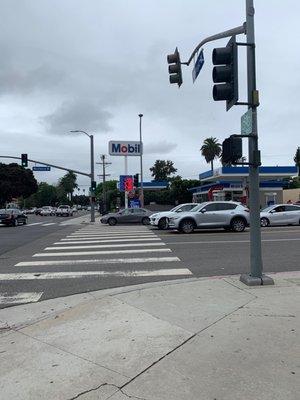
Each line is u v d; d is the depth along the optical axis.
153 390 4.36
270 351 5.21
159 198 75.12
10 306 8.36
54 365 5.09
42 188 158.62
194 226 22.88
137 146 54.22
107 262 13.27
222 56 8.61
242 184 51.16
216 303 7.40
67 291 9.46
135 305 7.43
